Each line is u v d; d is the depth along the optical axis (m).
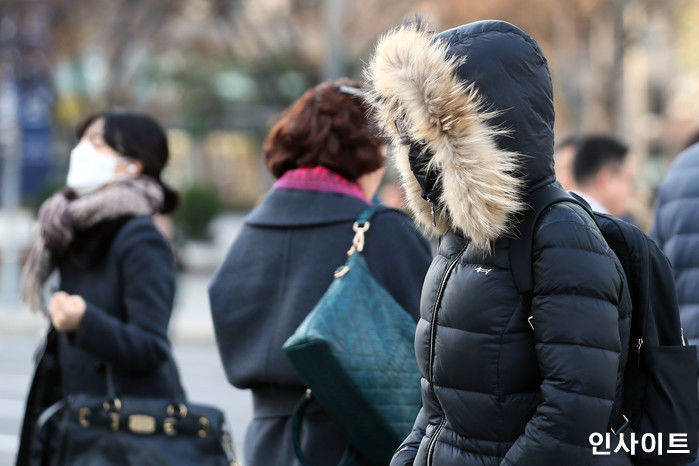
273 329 9.50
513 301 6.71
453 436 7.02
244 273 9.77
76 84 67.94
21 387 31.23
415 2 70.88
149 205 10.82
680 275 10.69
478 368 6.77
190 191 73.12
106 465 9.95
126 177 11.09
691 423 7.32
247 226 9.96
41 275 10.84
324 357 8.51
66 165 66.75
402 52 6.95
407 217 9.51
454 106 6.69
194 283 59.50
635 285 7.32
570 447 6.42
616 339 6.61
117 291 10.58
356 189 9.75
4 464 20.69
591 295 6.53
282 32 80.12
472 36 6.93
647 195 30.23
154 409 10.07
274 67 79.69
